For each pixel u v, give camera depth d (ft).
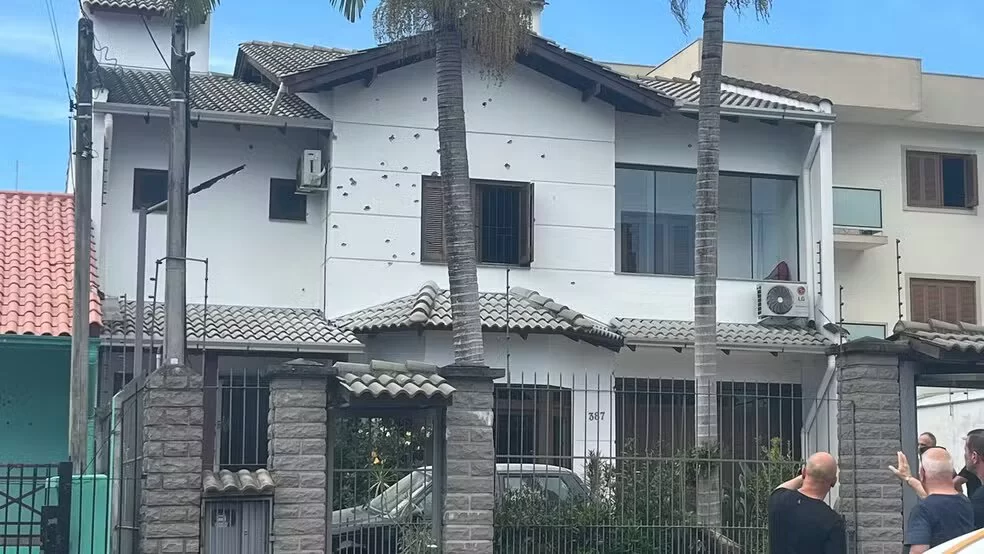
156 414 33.14
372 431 36.83
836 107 82.02
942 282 84.28
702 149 50.96
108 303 59.16
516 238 66.54
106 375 55.88
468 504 35.06
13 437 56.80
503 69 55.67
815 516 28.40
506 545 37.01
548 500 38.42
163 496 32.78
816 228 71.05
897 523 37.88
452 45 52.01
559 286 66.74
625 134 70.13
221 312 62.08
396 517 35.88
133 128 63.10
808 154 71.67
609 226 67.97
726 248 71.77
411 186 65.26
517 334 61.05
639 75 84.23
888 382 38.68
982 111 85.46
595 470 39.47
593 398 63.00
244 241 64.80
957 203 86.02
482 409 35.60
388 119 65.26
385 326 59.98
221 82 71.92
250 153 65.46
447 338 60.75
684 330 66.54
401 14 51.08
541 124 67.46
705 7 52.03
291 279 65.21
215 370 59.21
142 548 32.58
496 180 66.39
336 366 34.60
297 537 33.42
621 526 37.86
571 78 67.51
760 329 68.90
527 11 52.85
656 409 66.44
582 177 67.87
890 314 82.69
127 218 62.49
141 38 81.20
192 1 45.50
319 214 66.13
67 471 34.81
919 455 42.04
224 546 33.06
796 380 70.33
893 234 83.71
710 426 46.47
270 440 34.47
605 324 66.18
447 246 51.26
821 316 70.03
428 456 36.35
